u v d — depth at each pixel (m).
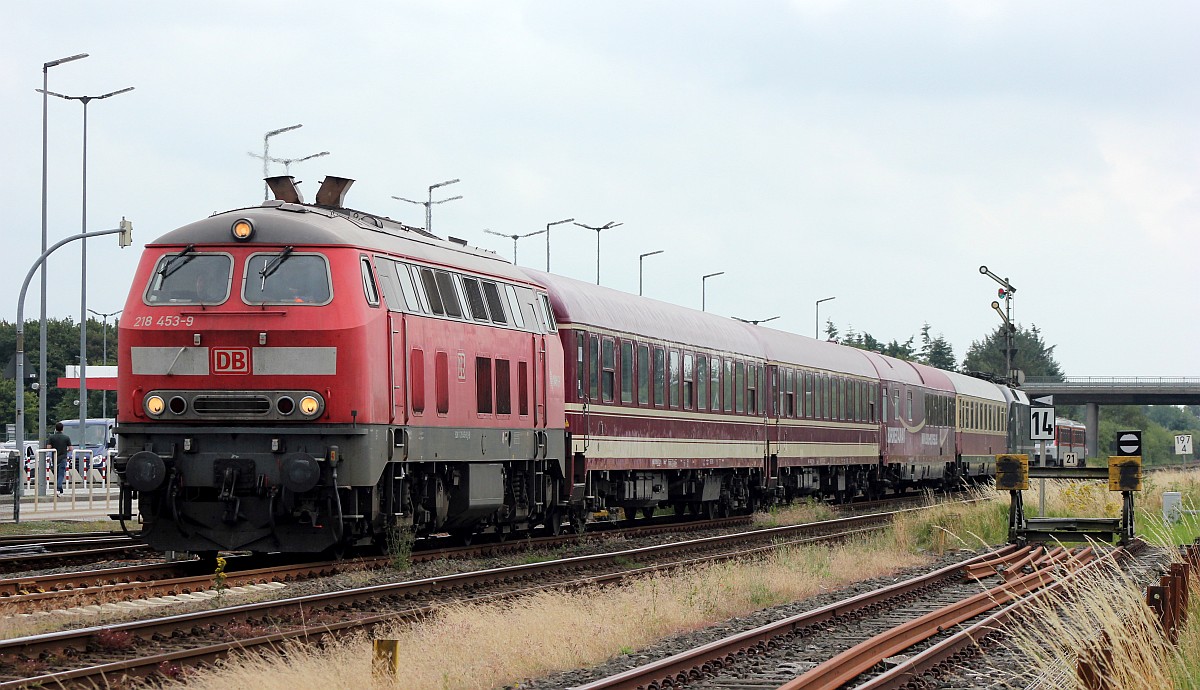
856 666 11.68
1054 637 12.40
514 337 22.11
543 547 23.31
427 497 19.89
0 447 48.06
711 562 20.45
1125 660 9.55
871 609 16.09
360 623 12.88
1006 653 13.02
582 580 17.33
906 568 22.11
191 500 17.88
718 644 12.31
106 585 15.44
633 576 18.22
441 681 10.84
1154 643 10.37
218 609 13.34
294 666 10.57
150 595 15.15
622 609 14.64
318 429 17.38
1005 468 25.61
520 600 14.84
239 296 17.61
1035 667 11.27
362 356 17.52
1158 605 11.67
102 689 10.09
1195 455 163.88
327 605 14.23
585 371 25.09
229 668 10.56
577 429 24.72
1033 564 20.97
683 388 29.64
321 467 17.42
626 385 26.83
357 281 17.73
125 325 17.73
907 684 11.27
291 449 17.44
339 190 19.73
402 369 18.45
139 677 10.42
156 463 17.31
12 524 26.69
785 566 19.56
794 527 27.98
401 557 18.58
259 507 17.70
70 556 19.55
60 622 12.96
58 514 29.94
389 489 18.31
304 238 17.78
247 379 17.45
